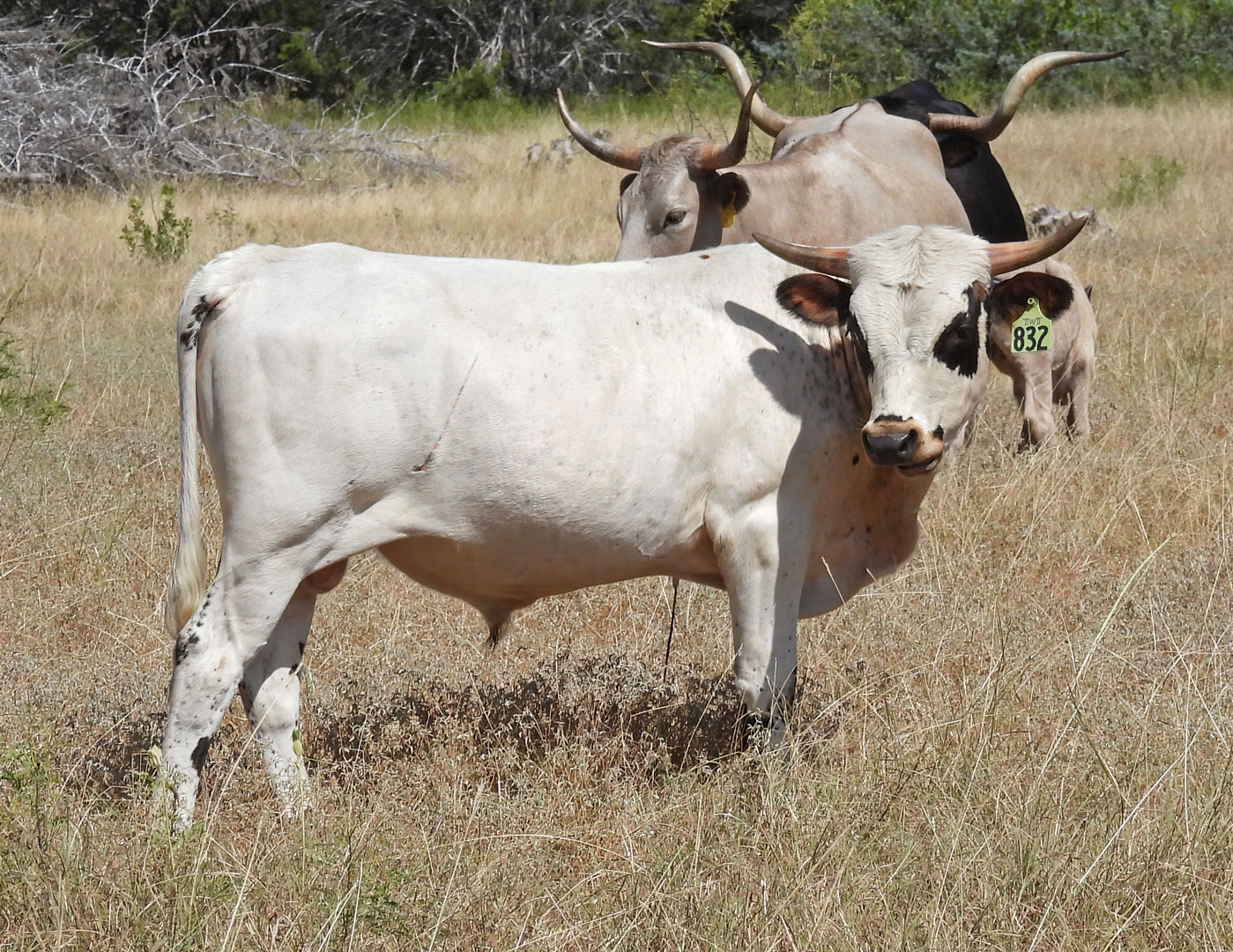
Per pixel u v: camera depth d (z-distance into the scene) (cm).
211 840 1247
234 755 1505
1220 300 3816
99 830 1271
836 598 1569
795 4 9256
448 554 1426
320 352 1329
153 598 1942
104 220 5153
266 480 1338
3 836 1214
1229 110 8188
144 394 2906
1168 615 1809
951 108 2931
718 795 1375
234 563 1358
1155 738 1448
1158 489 2370
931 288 1391
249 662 1422
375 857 1256
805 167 2341
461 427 1352
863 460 1498
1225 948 1128
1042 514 2228
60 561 2048
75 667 1705
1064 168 6384
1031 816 1294
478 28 10456
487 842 1304
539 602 1944
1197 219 5197
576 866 1312
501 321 1379
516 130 8456
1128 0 9619
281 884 1205
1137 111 8238
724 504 1448
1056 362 2591
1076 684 1562
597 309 1419
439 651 1773
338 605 1898
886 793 1363
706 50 2820
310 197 5941
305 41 9944
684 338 1434
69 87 6362
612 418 1388
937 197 2453
